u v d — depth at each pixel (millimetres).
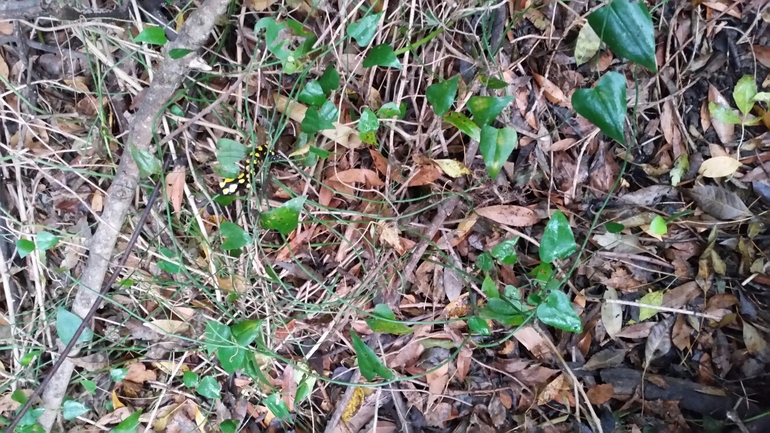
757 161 586
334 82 480
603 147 600
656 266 606
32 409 521
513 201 605
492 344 548
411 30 544
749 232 583
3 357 585
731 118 579
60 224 577
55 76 560
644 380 600
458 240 599
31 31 544
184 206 571
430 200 593
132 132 484
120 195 498
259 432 617
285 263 595
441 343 607
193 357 613
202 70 492
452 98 441
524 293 605
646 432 581
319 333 605
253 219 568
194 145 561
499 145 413
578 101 357
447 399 615
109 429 602
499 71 544
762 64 575
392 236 577
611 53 574
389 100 577
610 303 604
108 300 534
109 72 557
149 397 610
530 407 605
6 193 562
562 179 603
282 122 565
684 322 602
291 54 453
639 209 600
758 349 582
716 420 578
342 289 603
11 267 573
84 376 582
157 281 569
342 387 614
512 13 561
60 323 490
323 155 503
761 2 565
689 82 588
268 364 601
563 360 592
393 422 619
